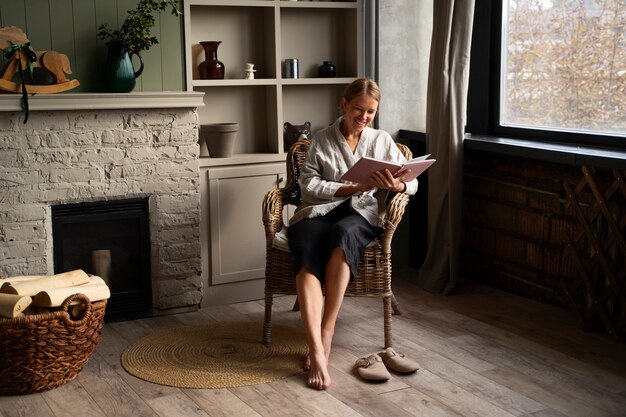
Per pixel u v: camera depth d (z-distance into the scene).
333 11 4.23
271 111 4.02
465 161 4.13
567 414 2.53
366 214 3.17
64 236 3.52
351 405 2.62
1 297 2.63
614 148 3.32
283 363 3.01
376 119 4.24
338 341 3.24
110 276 3.63
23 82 3.24
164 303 3.71
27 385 2.71
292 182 3.47
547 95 3.70
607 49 3.35
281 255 3.15
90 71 3.50
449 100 3.84
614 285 3.19
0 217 3.36
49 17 3.40
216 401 2.67
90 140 3.47
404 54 4.24
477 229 4.12
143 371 2.93
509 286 3.93
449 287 3.91
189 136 3.66
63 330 2.71
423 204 4.36
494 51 3.96
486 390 2.72
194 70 3.92
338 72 4.29
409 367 2.87
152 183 3.62
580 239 3.37
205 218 3.79
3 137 3.31
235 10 3.98
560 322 3.45
